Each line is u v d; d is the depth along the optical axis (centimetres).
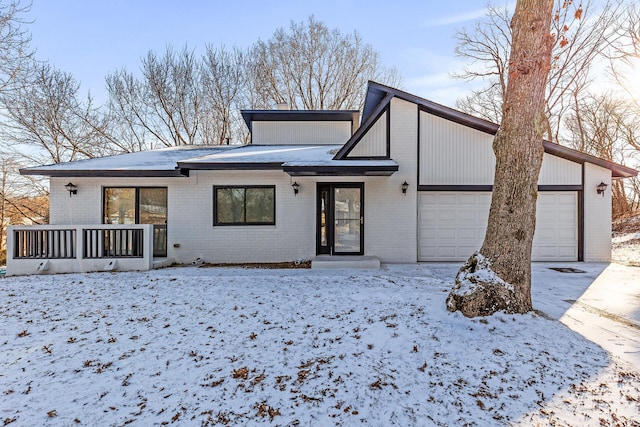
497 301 429
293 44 2459
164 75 2273
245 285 654
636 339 382
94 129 2062
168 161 1016
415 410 265
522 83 443
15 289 638
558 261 964
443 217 976
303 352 362
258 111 1295
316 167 852
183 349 374
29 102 1777
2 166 1695
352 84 2475
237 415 262
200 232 977
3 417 262
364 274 774
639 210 2077
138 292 607
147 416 262
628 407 262
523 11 445
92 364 344
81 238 843
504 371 316
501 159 453
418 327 412
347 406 271
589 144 2073
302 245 984
